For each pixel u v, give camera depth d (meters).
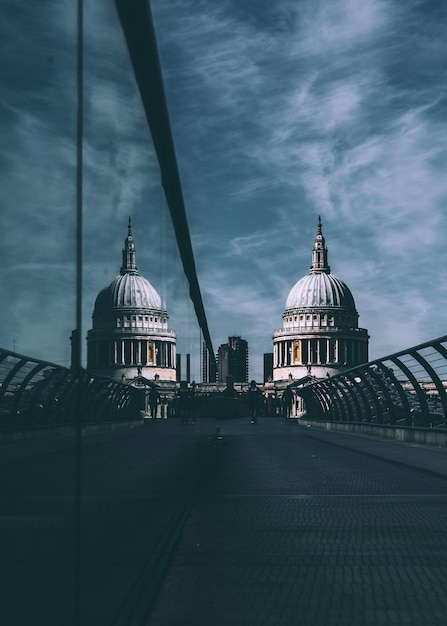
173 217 9.15
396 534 10.24
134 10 4.68
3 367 3.14
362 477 18.66
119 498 5.45
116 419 5.77
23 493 3.55
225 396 121.75
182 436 11.08
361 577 7.64
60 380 3.72
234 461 24.42
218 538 9.87
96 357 4.38
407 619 6.09
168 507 8.65
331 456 26.69
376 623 5.96
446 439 30.53
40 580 3.49
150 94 6.04
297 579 7.54
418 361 30.39
